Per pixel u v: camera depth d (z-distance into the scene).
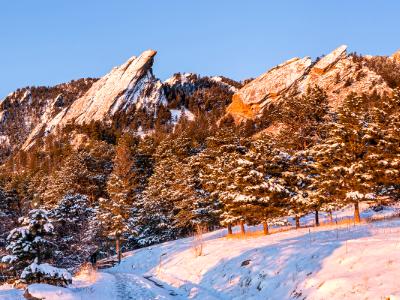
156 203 53.62
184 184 48.84
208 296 15.50
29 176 91.00
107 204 47.09
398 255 11.65
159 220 53.75
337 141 32.97
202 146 80.81
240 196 34.19
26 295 13.83
